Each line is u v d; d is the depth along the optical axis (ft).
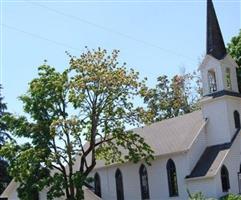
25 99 143.74
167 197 152.87
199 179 141.69
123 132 144.46
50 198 134.41
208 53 158.20
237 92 156.87
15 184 182.50
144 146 146.00
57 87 140.56
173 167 152.15
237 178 144.87
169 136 162.30
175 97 239.09
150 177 159.63
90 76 137.90
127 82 137.59
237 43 180.65
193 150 149.07
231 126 149.89
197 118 161.38
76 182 134.41
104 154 153.07
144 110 142.20
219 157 143.95
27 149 139.03
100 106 138.92
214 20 160.45
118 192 172.24
